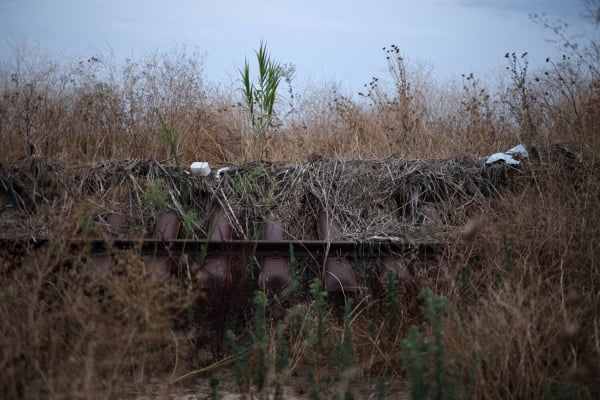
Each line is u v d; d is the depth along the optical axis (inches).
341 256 211.0
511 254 189.0
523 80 305.0
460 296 180.5
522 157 248.1
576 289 174.1
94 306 139.1
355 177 247.9
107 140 305.0
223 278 193.6
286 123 352.2
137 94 329.4
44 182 233.0
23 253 192.2
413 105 354.0
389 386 158.4
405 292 188.2
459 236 205.8
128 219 224.1
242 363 152.6
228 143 330.0
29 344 137.6
